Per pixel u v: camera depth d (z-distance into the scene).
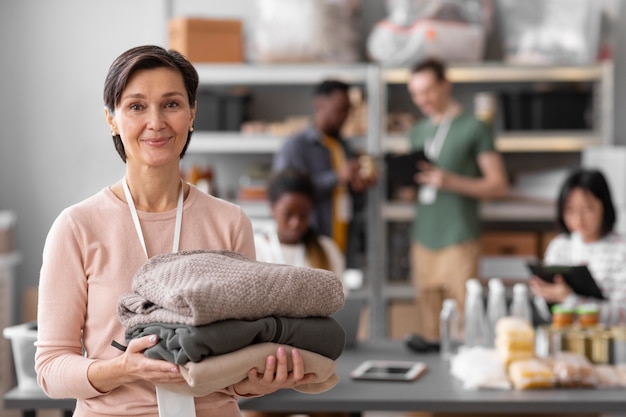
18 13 6.13
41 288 1.75
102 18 6.11
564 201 3.80
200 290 1.56
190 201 1.83
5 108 6.17
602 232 3.80
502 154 6.12
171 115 1.72
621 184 5.27
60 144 6.18
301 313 1.67
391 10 5.70
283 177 3.93
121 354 1.73
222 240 1.84
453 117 5.25
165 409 1.70
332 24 5.63
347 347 3.50
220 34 5.68
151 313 1.64
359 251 5.89
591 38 5.61
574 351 3.05
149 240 1.79
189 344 1.55
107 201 1.79
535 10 5.65
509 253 5.69
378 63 5.77
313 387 1.78
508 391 2.82
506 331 2.99
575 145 5.71
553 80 5.94
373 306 5.79
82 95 6.15
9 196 6.21
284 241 3.99
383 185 5.72
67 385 1.70
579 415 3.04
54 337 1.73
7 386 5.41
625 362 3.17
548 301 3.59
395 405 2.72
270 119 6.16
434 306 5.39
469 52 5.63
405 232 5.87
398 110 6.14
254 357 1.62
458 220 5.21
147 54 1.71
